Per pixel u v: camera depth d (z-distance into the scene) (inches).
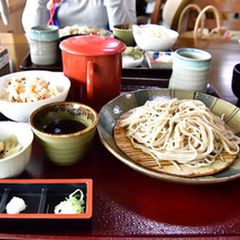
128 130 29.5
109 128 29.8
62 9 78.0
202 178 23.6
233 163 26.0
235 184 25.5
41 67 46.1
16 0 92.7
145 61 49.4
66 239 20.0
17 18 94.3
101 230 20.9
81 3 78.7
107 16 82.0
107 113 30.7
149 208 23.0
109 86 32.9
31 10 73.7
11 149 25.1
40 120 27.1
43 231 20.5
